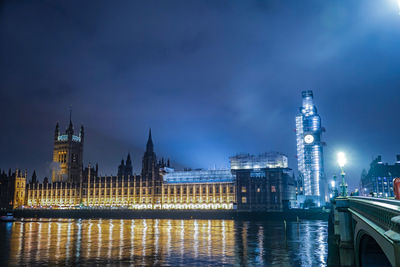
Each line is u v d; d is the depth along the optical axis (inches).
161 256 2822.3
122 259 2701.8
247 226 5812.0
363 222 1197.1
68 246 3393.2
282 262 2534.5
